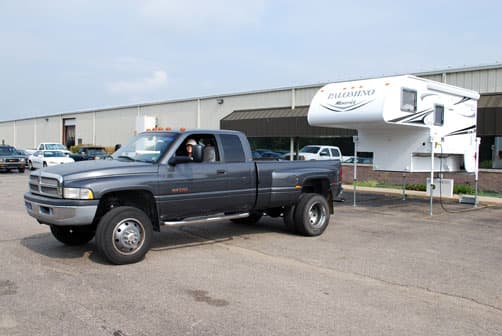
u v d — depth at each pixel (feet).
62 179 20.58
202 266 21.13
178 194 23.29
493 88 59.82
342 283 18.86
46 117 169.78
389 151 40.86
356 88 37.83
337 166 31.09
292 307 15.99
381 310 15.88
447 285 18.84
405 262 22.44
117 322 14.48
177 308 15.74
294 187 28.02
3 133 206.08
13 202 42.65
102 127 137.39
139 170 22.21
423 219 36.45
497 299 17.24
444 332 14.15
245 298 16.84
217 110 97.91
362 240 27.68
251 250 24.58
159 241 26.68
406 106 37.01
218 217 25.25
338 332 13.97
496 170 56.90
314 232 28.63
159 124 113.50
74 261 21.62
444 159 43.34
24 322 14.39
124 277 19.21
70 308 15.61
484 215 39.04
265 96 88.12
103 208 22.17
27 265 20.85
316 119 40.29
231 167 25.44
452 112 41.91
